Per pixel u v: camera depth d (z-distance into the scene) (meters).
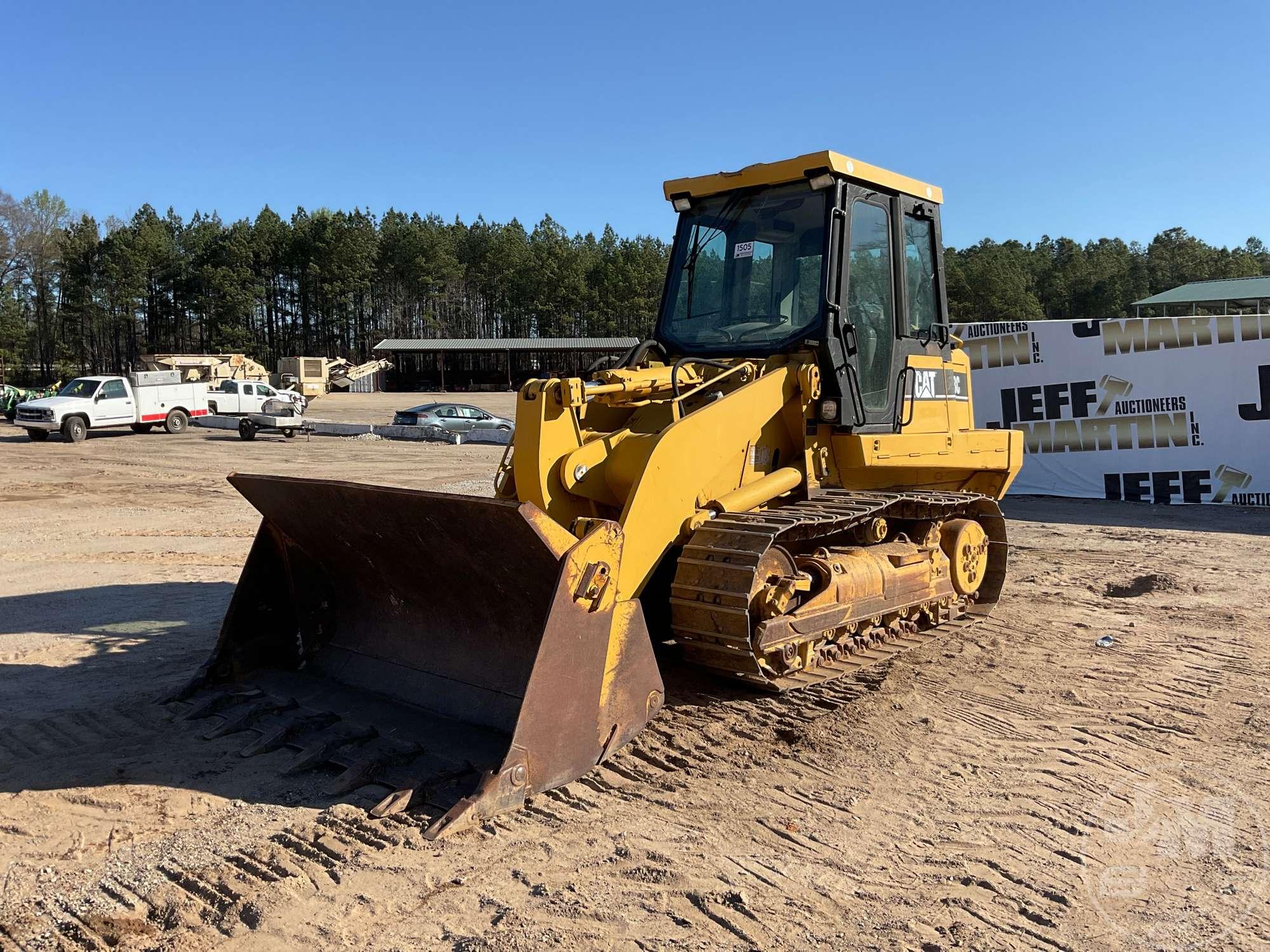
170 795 4.02
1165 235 109.44
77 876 3.37
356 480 17.42
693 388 5.36
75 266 81.81
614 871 3.43
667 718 5.05
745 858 3.56
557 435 4.75
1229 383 13.86
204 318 82.94
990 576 7.70
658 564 4.73
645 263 91.56
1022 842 3.75
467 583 4.55
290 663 5.45
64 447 24.45
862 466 5.75
